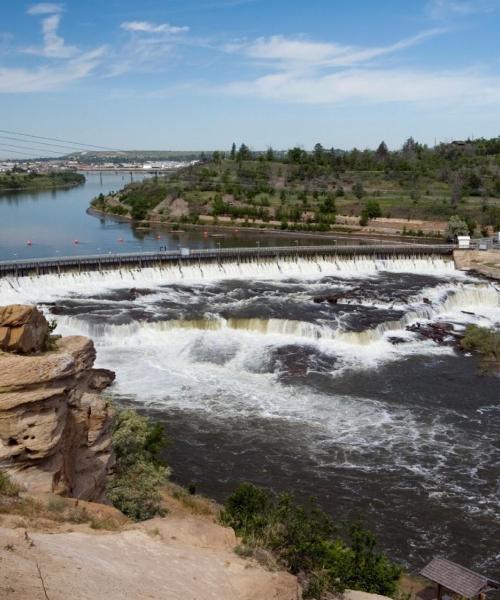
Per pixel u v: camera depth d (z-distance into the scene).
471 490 56.22
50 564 19.95
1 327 30.23
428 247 159.12
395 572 39.44
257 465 59.44
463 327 103.81
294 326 96.12
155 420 68.12
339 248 153.50
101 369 76.31
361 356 89.12
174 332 96.31
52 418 27.83
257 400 74.19
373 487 56.28
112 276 127.38
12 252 168.62
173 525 32.06
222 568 27.14
